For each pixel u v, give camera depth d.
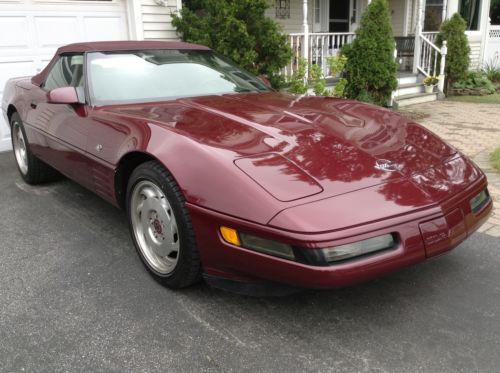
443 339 2.23
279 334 2.29
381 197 2.15
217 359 2.12
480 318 2.39
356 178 2.23
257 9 6.97
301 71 7.26
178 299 2.61
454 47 11.64
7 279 2.86
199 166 2.31
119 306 2.55
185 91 3.46
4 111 4.92
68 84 3.72
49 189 4.57
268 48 7.22
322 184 2.16
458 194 2.37
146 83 3.46
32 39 6.16
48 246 3.32
